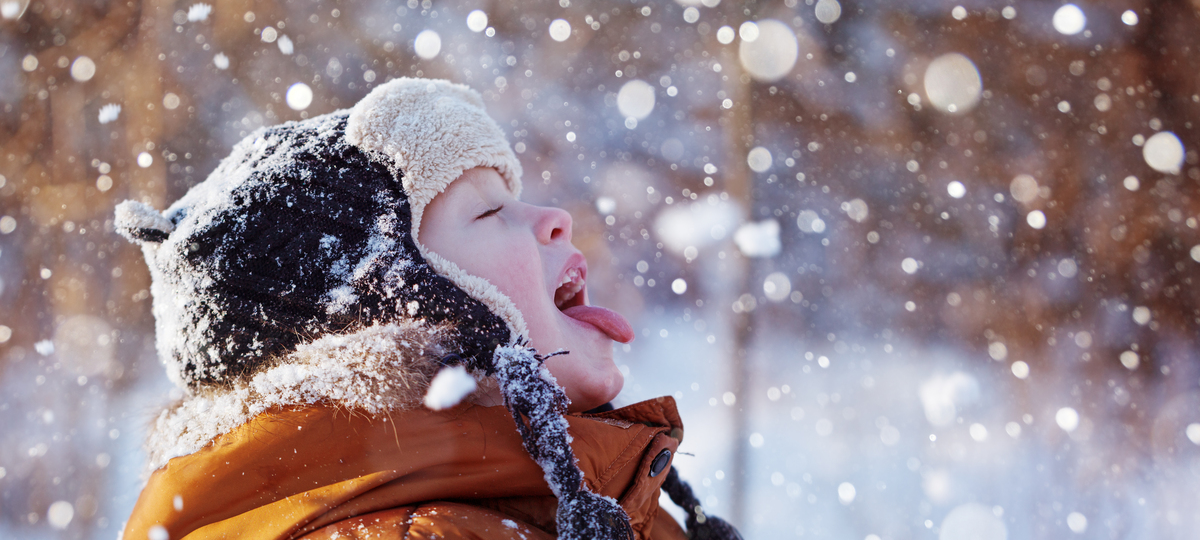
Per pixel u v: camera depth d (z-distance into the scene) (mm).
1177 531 3539
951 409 4348
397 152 873
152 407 960
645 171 5395
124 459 3488
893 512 3607
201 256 829
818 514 3623
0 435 3549
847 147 5562
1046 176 5230
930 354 5199
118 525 3281
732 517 3594
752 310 4750
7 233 3795
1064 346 4945
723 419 4332
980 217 5469
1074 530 3568
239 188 855
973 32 5305
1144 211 4945
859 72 5500
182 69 3943
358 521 751
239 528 763
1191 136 4828
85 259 3861
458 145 913
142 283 3924
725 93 5348
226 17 4008
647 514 965
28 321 3801
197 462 791
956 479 3869
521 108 5172
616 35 5336
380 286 812
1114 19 4973
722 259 5102
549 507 845
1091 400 4555
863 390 4781
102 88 3867
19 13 3719
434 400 707
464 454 801
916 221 5559
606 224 5375
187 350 839
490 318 828
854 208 5562
